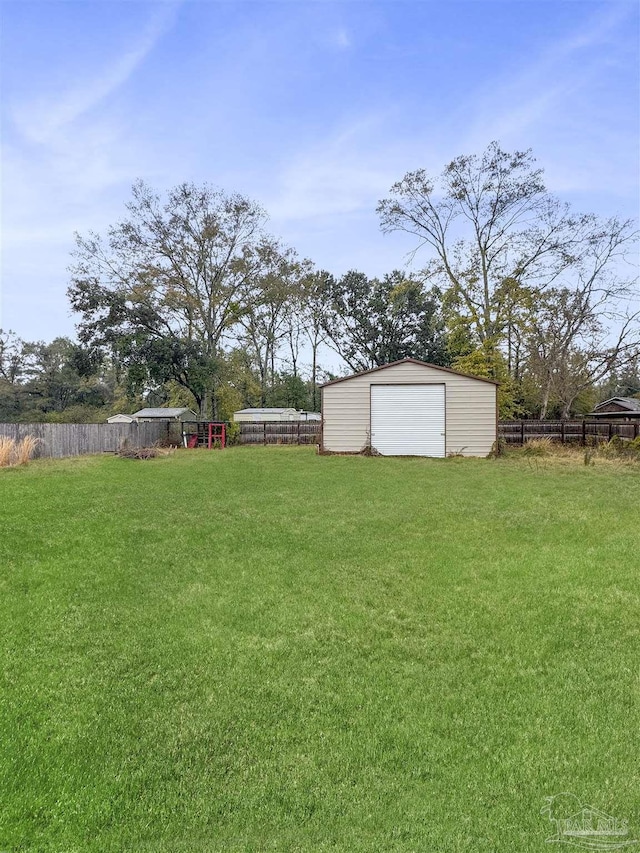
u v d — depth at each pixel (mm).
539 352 24297
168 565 4785
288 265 28656
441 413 15750
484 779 2100
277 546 5379
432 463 13383
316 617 3682
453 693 2727
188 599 3996
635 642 3289
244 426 22281
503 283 23250
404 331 39500
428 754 2254
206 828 1868
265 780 2102
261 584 4312
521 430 20000
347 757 2234
